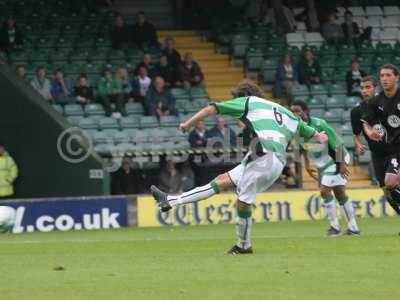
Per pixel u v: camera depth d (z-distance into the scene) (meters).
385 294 24.70
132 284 26.80
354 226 44.22
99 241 43.28
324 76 74.25
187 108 68.56
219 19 78.44
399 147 40.47
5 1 75.56
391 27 81.94
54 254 36.19
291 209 59.06
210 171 61.88
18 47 71.31
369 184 65.81
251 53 74.62
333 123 69.44
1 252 37.97
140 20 73.62
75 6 76.12
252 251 34.16
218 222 57.97
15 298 24.62
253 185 33.28
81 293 25.36
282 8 79.06
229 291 25.31
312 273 28.45
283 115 33.47
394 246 36.19
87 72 70.50
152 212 57.41
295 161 61.47
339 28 78.56
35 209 55.94
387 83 39.66
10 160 59.28
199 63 75.50
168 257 33.59
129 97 68.06
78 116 66.12
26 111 60.34
